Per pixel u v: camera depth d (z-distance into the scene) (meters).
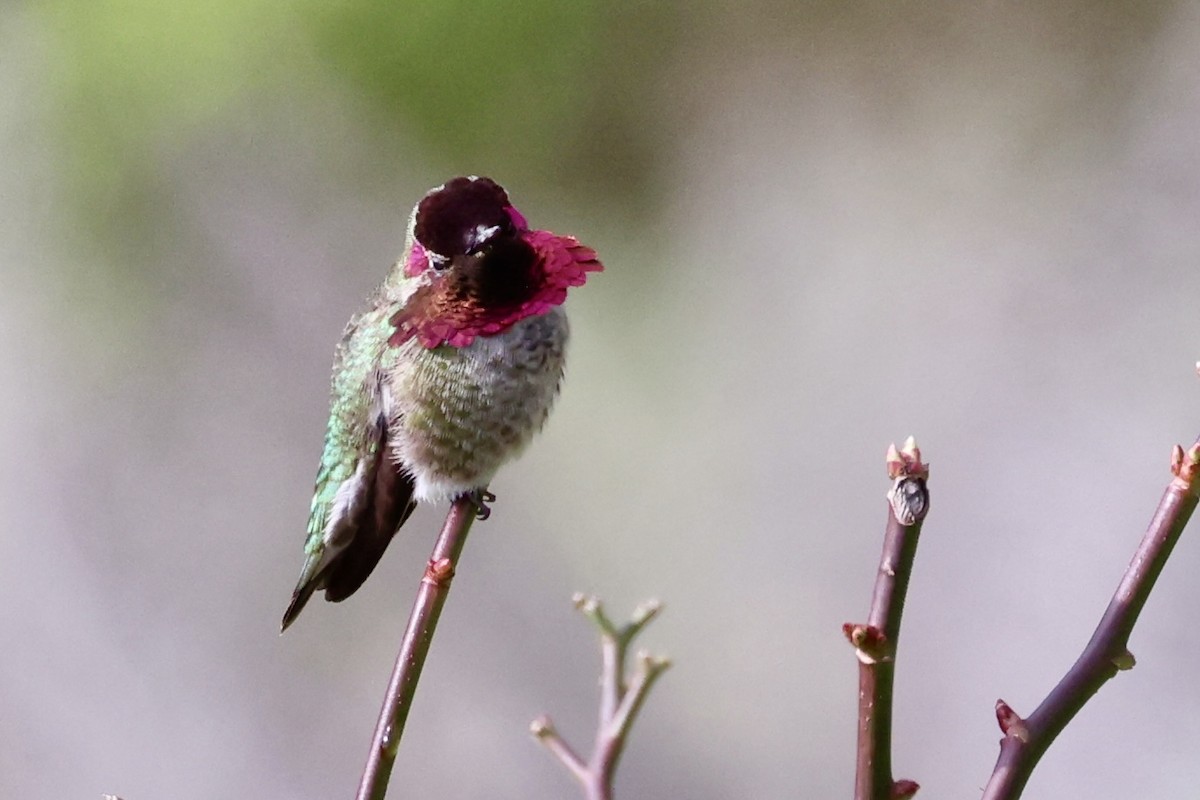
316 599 3.66
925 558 3.40
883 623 2.96
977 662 3.39
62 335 3.62
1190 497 3.07
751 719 3.40
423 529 3.64
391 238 3.57
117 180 3.40
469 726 3.50
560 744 3.13
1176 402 3.39
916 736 3.38
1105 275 3.47
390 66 3.38
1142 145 3.53
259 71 3.37
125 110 3.38
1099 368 3.40
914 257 3.67
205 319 3.66
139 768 3.58
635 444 3.62
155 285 3.58
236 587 3.69
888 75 3.84
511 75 3.40
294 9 3.36
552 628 3.53
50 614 3.67
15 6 3.37
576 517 3.60
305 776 3.54
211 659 3.63
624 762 3.40
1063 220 3.57
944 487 3.43
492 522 3.60
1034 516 3.39
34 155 3.39
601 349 3.67
